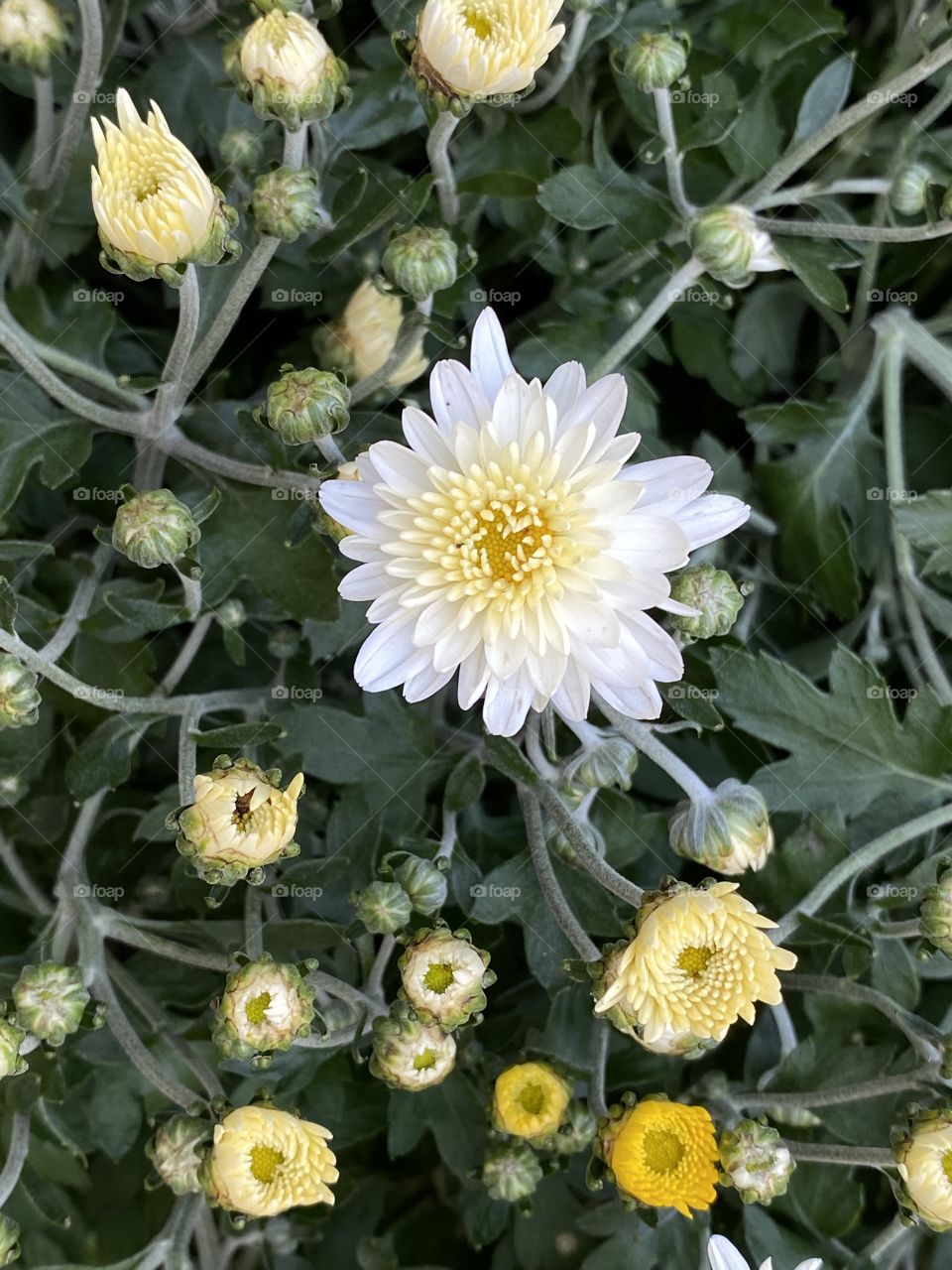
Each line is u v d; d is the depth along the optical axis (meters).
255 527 0.17
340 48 0.21
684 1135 0.15
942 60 0.16
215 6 0.19
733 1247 0.16
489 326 0.14
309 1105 0.18
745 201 0.19
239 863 0.14
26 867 0.20
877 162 0.21
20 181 0.19
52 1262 0.20
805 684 0.18
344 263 0.19
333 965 0.18
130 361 0.20
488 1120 0.17
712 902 0.14
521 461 0.13
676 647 0.14
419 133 0.20
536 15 0.13
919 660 0.20
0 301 0.17
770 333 0.21
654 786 0.19
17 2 0.16
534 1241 0.19
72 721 0.19
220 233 0.14
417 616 0.14
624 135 0.21
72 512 0.19
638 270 0.20
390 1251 0.19
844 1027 0.18
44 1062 0.17
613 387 0.13
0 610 0.15
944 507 0.19
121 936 0.17
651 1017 0.14
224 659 0.20
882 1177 0.20
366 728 0.18
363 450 0.17
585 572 0.13
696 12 0.20
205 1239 0.19
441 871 0.16
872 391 0.20
